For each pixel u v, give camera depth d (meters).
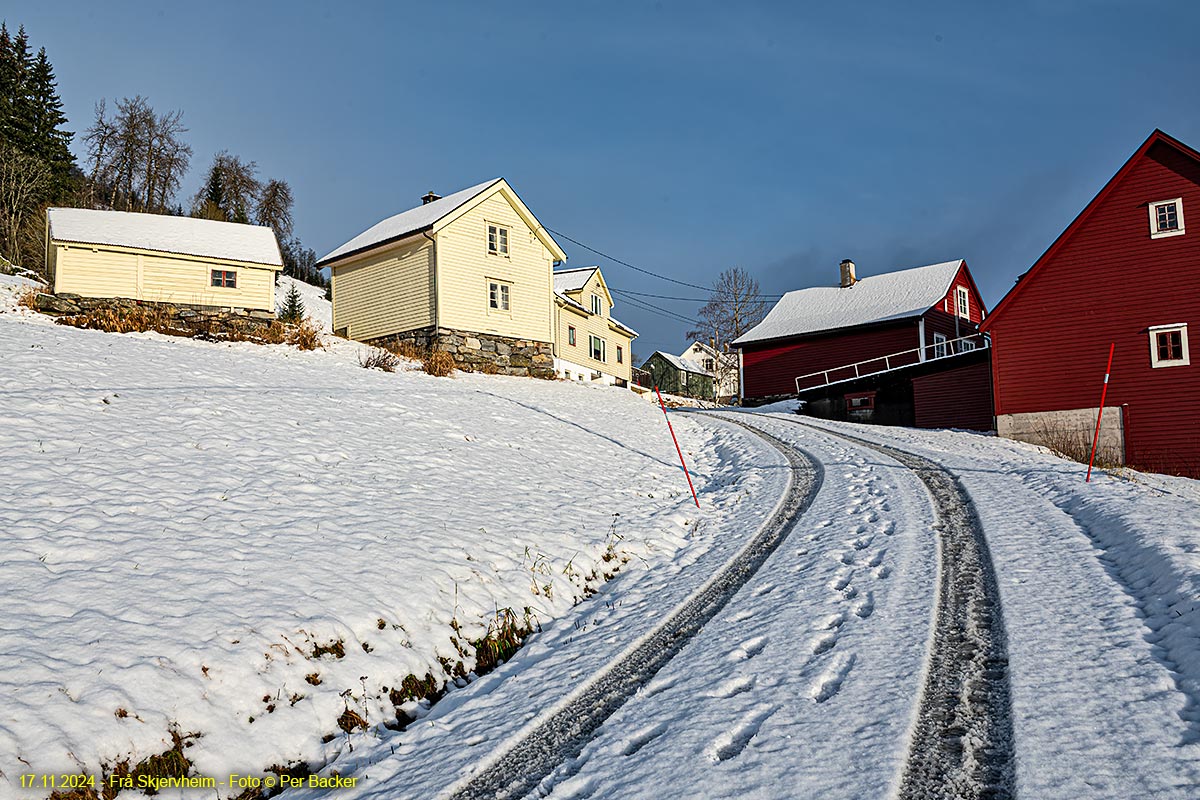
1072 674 5.49
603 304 45.00
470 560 8.80
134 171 67.69
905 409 31.41
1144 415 22.02
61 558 6.62
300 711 5.70
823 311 42.44
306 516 8.97
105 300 24.12
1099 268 22.97
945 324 39.56
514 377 28.09
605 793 4.52
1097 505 10.61
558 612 8.55
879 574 8.44
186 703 5.26
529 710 5.98
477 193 29.05
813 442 20.66
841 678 5.80
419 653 6.86
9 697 4.69
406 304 28.78
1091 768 4.24
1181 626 6.02
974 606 7.19
